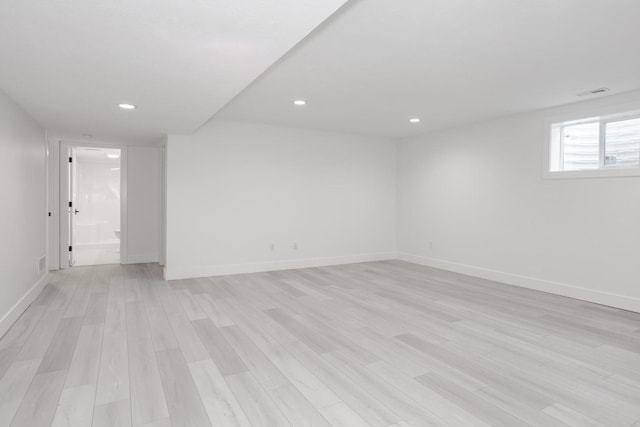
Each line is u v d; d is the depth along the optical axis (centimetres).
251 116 516
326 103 442
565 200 443
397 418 194
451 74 338
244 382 232
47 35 211
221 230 554
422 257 652
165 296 432
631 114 401
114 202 1020
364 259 677
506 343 296
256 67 262
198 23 197
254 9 182
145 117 417
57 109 380
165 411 199
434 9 222
